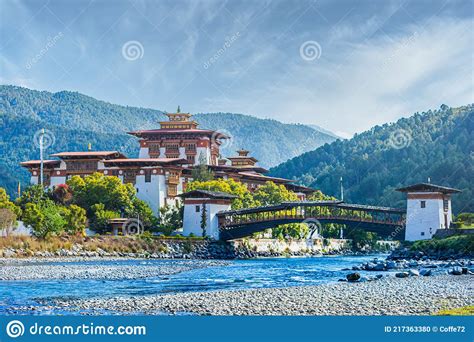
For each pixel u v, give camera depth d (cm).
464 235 12488
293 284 7456
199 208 16712
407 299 5281
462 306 4828
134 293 6456
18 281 7906
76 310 5069
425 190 13988
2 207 14838
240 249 16838
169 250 15450
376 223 14812
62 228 14525
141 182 19275
